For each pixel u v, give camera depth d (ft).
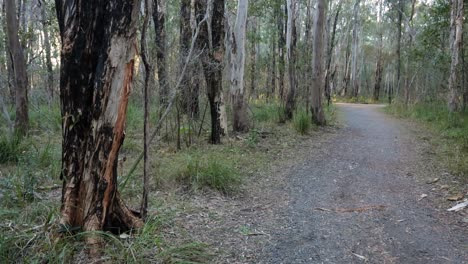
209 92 30.25
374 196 19.21
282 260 12.30
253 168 24.12
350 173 23.80
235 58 35.91
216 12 29.40
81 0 11.03
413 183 21.49
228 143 30.78
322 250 13.10
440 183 21.03
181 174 20.07
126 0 10.90
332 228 15.03
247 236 14.02
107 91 11.27
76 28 11.14
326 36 84.38
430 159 27.35
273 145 32.24
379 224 15.47
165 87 27.27
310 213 16.71
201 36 29.22
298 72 52.24
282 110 46.83
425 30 68.03
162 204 16.39
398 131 43.60
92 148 11.57
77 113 11.45
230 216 16.02
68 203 11.92
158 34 31.58
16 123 30.19
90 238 11.63
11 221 13.14
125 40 11.19
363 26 136.56
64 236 11.61
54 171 19.54
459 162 24.16
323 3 42.78
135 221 13.10
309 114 45.85
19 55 30.19
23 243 11.63
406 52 79.41
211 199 18.03
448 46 69.10
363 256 12.71
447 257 12.65
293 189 20.29
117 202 12.70
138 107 37.50
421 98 81.41
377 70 127.65
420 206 17.63
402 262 12.33
